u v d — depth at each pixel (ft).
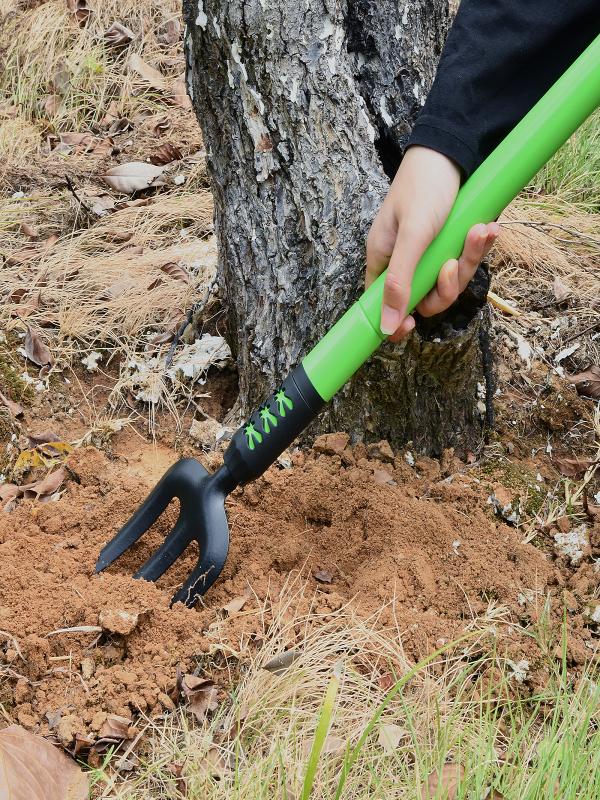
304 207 6.51
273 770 5.06
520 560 6.43
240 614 5.84
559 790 4.78
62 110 12.49
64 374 8.27
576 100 4.75
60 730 5.23
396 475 6.98
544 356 8.32
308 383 5.47
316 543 6.57
